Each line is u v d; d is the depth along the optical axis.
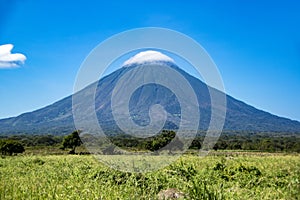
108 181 10.71
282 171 13.11
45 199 8.66
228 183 10.98
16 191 9.31
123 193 9.00
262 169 13.89
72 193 9.10
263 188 10.38
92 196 8.75
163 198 7.99
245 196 8.67
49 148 38.97
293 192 8.34
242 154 27.97
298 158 20.27
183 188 9.13
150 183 10.05
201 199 7.79
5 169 16.86
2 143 32.75
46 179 12.39
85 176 12.30
